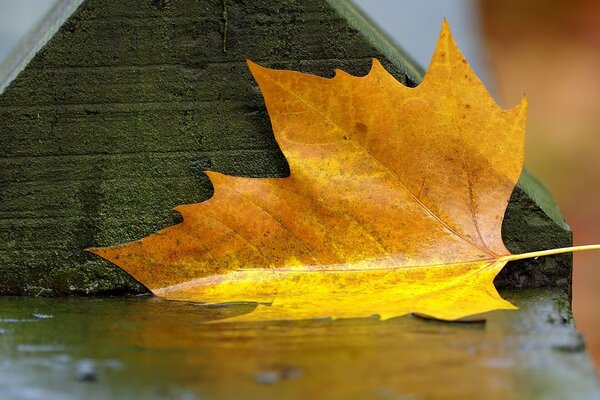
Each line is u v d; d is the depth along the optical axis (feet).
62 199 3.35
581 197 6.58
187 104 3.34
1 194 3.35
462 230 3.30
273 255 3.30
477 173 3.30
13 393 2.94
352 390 2.91
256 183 3.30
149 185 3.35
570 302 3.34
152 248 3.33
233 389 2.92
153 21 3.33
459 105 3.29
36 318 3.21
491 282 3.26
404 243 3.29
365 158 3.30
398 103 3.29
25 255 3.35
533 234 3.34
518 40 8.45
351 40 3.34
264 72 3.28
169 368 2.98
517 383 2.93
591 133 7.20
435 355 3.01
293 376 2.95
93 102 3.34
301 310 3.19
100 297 3.34
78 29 3.33
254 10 3.33
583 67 7.98
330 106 3.29
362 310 3.18
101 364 3.01
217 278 3.31
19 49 3.67
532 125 7.36
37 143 3.34
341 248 3.29
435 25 6.53
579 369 2.97
